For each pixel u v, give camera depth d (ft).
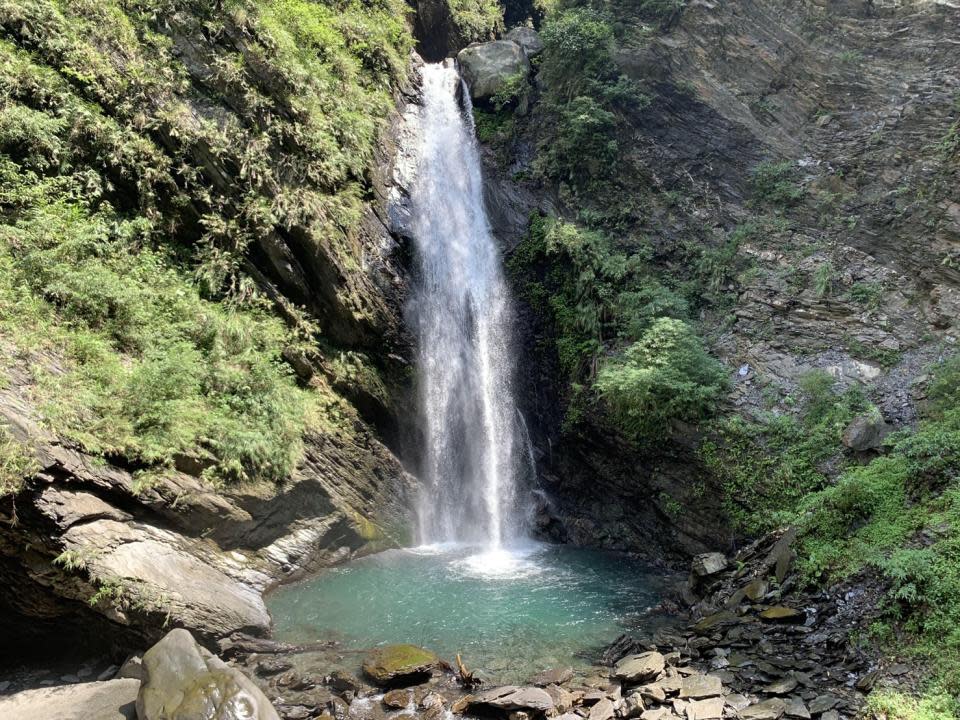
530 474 49.42
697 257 51.34
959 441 29.89
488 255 55.26
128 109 38.04
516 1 79.97
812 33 58.39
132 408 29.01
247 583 31.83
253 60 43.60
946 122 47.91
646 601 33.91
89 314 31.22
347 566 37.65
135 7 40.29
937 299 41.86
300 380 40.57
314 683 24.54
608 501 45.83
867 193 49.03
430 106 59.06
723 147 55.21
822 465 36.50
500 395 50.80
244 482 32.65
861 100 54.13
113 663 25.48
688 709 22.12
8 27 35.68
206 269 38.65
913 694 21.70
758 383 42.14
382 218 49.42
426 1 67.67
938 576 24.68
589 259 50.88
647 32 58.75
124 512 26.94
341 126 47.75
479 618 31.22
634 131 56.39
